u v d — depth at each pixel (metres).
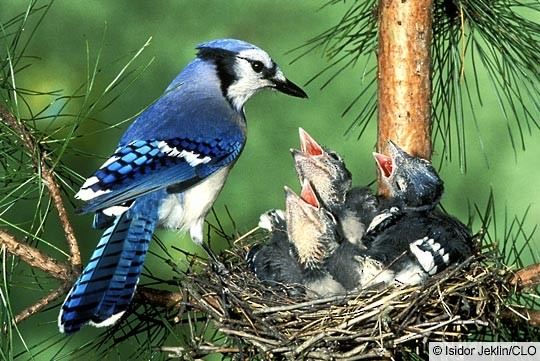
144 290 9.38
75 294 8.97
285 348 8.88
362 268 10.03
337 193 11.26
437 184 10.29
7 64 8.84
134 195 10.51
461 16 9.59
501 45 9.81
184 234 11.48
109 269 9.77
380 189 11.21
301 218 10.27
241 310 9.31
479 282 9.03
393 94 9.74
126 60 16.00
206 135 11.54
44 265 8.59
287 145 16.36
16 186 8.78
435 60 10.31
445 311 8.95
